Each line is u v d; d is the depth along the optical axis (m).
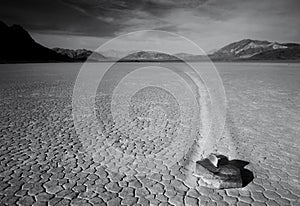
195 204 4.11
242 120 9.43
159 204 4.10
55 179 4.87
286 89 17.66
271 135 7.70
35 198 4.21
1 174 5.02
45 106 11.54
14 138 7.13
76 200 4.18
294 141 7.16
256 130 8.20
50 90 16.70
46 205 4.03
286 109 11.27
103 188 4.57
